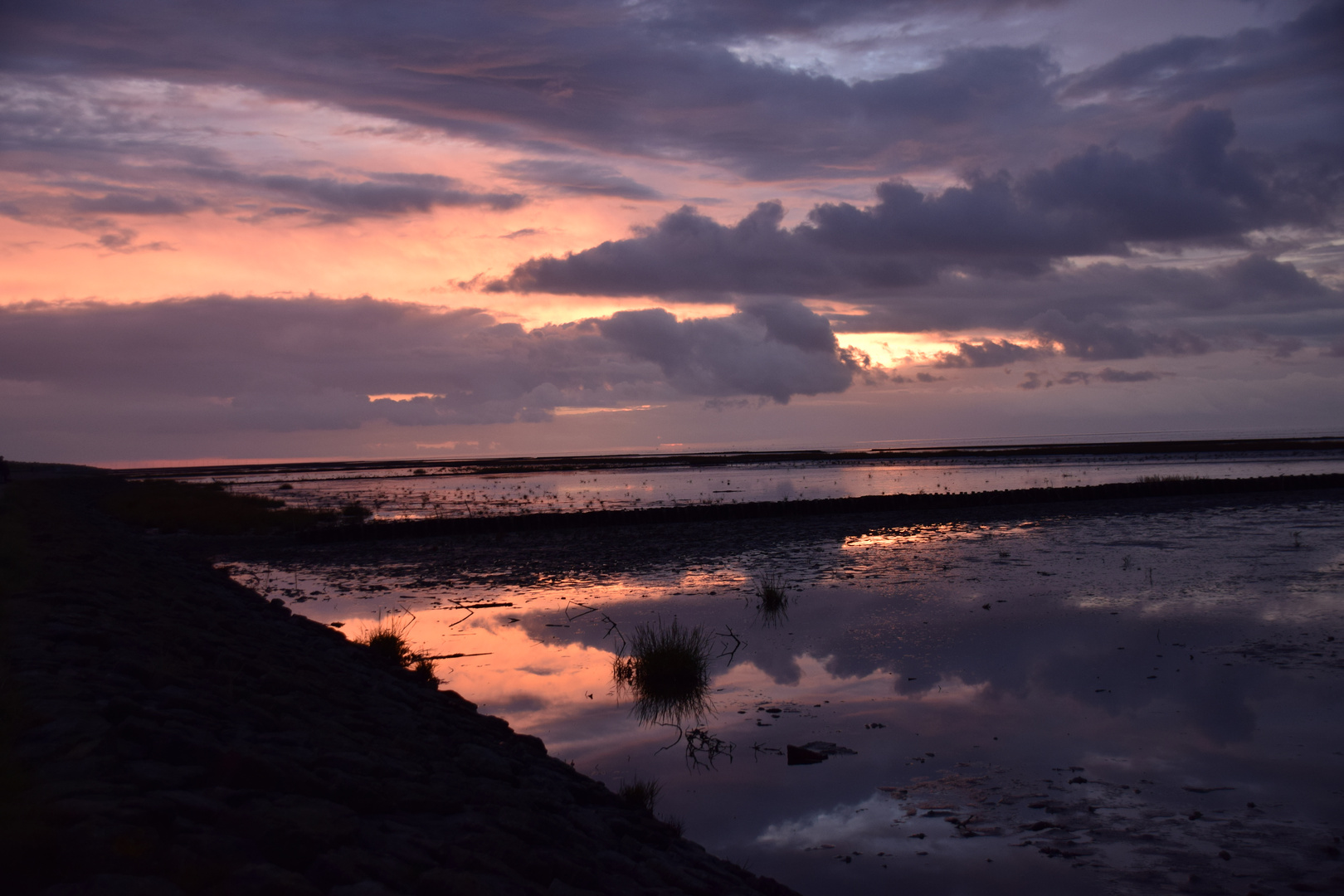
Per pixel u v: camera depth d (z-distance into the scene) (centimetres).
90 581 1205
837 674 1238
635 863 577
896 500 4097
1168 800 774
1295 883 613
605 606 1834
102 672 695
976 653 1315
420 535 3419
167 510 4209
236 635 1127
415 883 409
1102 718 1007
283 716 699
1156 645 1319
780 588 1953
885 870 659
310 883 371
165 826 400
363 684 996
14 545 1348
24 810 378
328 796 501
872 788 831
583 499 5844
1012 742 941
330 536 3291
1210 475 6594
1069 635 1405
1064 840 700
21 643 750
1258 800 768
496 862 462
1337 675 1123
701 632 1521
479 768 710
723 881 602
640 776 879
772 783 848
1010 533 3050
